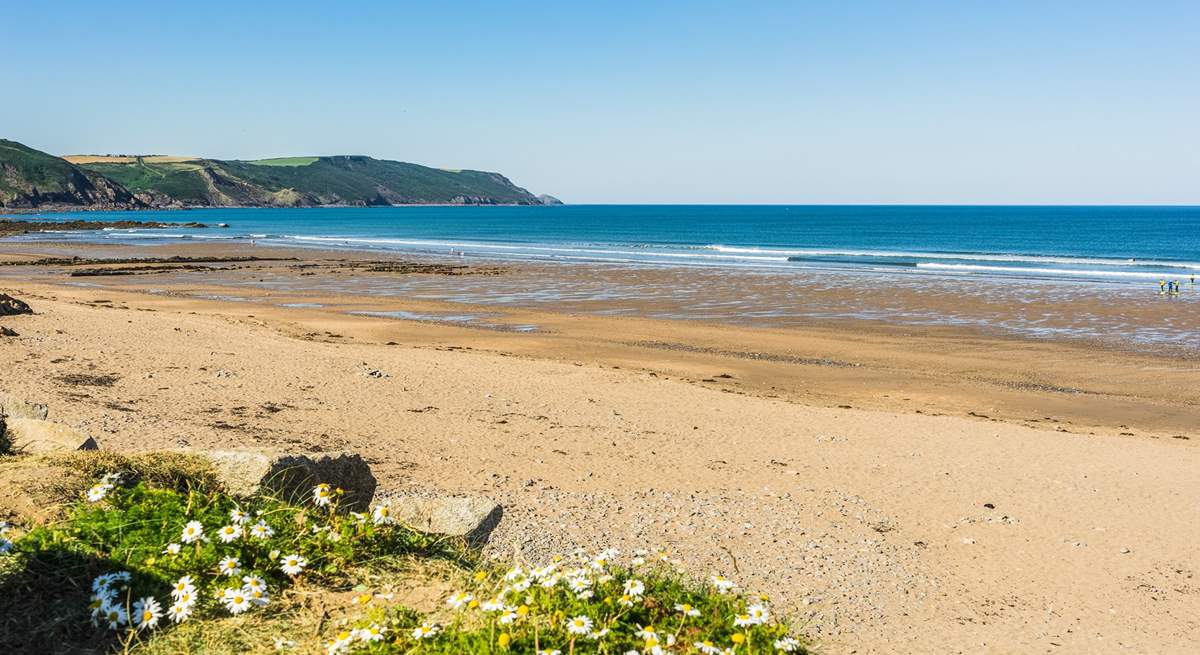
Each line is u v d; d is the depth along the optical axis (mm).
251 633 4273
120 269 47906
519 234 104938
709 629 4387
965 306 33219
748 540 8742
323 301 34500
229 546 4836
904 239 95938
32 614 4070
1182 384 19734
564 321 29156
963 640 6762
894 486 11141
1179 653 6754
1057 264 56344
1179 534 9617
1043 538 9336
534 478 10602
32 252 62969
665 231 117938
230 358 18078
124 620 4117
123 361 16812
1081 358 22891
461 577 5102
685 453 12367
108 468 5594
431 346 23281
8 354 16516
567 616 4316
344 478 6348
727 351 23656
